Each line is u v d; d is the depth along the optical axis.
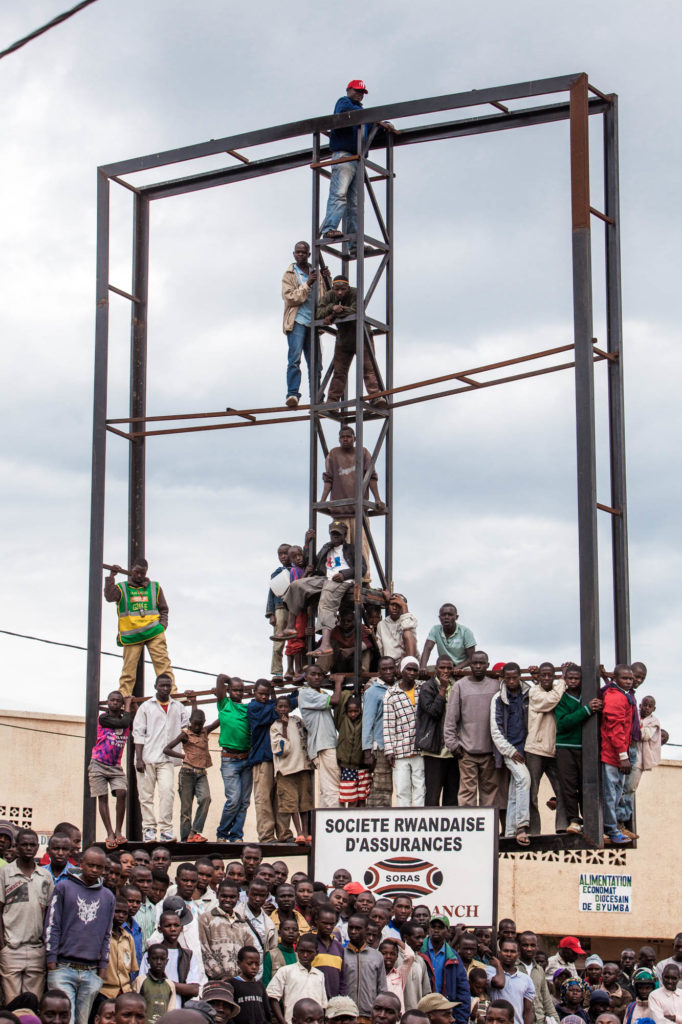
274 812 19.05
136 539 20.91
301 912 15.68
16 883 13.55
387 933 15.73
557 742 17.25
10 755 27.95
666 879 31.20
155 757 19.59
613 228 18.72
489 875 16.16
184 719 19.92
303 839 18.44
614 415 18.58
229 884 14.92
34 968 13.48
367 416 19.86
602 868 31.14
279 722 18.77
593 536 17.11
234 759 19.36
